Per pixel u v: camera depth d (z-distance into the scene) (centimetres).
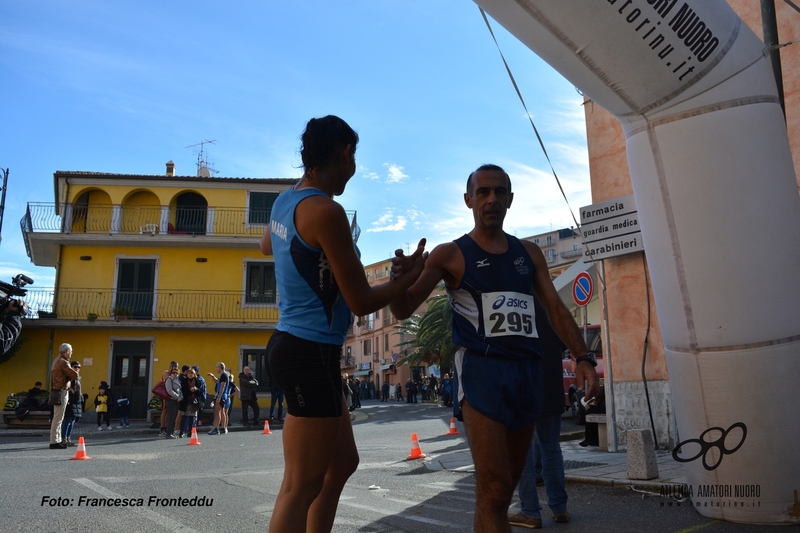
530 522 466
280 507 243
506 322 309
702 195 457
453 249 327
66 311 2750
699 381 463
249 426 2222
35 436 1873
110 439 1688
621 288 941
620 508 520
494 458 291
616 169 970
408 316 312
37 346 2709
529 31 438
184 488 662
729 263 451
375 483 695
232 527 469
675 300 474
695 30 434
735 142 454
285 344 248
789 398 443
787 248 454
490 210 324
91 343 2739
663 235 478
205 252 2866
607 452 902
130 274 2822
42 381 2681
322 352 248
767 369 443
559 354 499
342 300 258
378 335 7550
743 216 451
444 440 1291
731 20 460
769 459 442
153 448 1281
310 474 246
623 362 929
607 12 411
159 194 2903
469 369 304
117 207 2856
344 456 279
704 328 459
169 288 2823
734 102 458
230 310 2830
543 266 341
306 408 245
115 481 720
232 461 966
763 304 446
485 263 321
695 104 459
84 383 2705
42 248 2872
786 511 440
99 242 2781
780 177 461
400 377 6681
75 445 1379
